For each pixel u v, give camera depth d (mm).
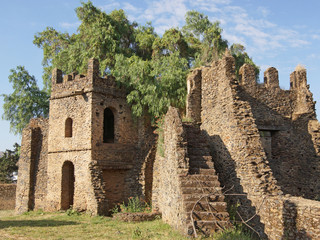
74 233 14805
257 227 13914
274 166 18938
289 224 12281
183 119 19859
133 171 24562
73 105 24172
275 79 19703
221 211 13273
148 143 25016
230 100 16531
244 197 14891
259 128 18797
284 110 19516
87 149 22719
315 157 18344
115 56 26625
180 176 14328
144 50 32156
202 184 14133
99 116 23422
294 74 20266
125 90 25344
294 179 18594
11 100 34688
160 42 29938
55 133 24906
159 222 16766
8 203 36219
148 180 24062
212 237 12297
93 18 30969
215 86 18219
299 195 18328
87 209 21406
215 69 18312
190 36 35594
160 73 24547
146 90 23703
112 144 23859
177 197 14219
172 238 12531
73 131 23828
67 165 24484
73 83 24359
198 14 36312
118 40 29734
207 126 18891
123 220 18062
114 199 23797
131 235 13953
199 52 32281
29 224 17797
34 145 27188
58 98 25125
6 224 17938
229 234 12312
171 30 30453
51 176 24594
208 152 16516
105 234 14391
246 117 16016
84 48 29812
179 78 23812
